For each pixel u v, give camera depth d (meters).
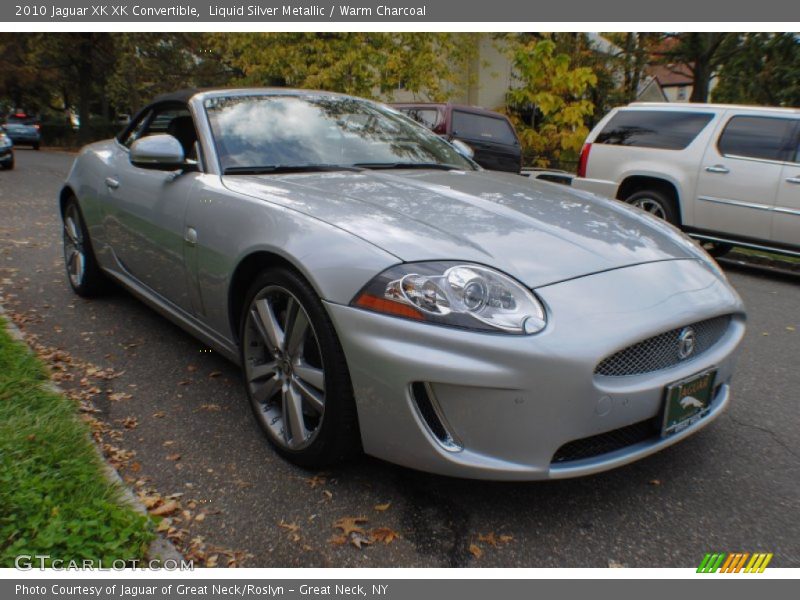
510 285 2.00
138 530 1.90
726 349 2.35
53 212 8.95
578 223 2.50
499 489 2.32
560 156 12.98
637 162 7.20
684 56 21.05
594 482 2.38
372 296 2.03
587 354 1.90
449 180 2.98
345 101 3.74
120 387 3.10
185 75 32.84
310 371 2.27
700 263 2.52
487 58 21.23
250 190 2.68
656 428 2.16
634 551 2.01
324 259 2.15
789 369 3.66
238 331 2.75
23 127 30.30
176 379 3.21
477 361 1.90
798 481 2.41
